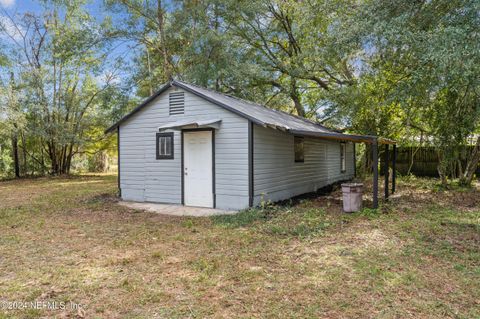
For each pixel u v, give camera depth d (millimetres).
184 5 15789
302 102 19000
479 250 4711
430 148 14203
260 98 17797
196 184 8773
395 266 4133
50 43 19422
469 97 8312
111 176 21375
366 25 7535
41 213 8172
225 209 8266
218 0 15273
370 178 16016
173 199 9172
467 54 5648
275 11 16906
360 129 12750
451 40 5766
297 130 7957
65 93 20328
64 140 19125
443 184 11695
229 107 7988
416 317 2922
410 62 8062
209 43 15078
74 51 17125
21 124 17469
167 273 4035
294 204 8969
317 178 12477
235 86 16406
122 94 17891
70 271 4133
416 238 5363
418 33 6625
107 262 4453
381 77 10406
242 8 15305
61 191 13102
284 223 6531
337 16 10500
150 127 9539
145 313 3051
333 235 5637
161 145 9359
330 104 15406
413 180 14188
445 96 8977
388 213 7395
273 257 4547
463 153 11250
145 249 5039
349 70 14781
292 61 16500
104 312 3080
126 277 3920
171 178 9211
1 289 3607
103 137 21641
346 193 7656
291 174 10250
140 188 9781
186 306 3174
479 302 3176
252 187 7938
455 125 9500
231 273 3986
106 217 7613
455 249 4781
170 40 16844
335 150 14539
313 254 4645
